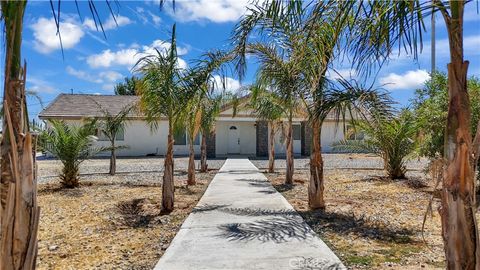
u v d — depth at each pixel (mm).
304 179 14922
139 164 22641
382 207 8859
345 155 28781
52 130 12859
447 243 2820
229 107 27016
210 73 9094
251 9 7004
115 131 17078
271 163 17844
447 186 2826
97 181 14680
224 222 7062
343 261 4961
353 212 8242
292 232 6266
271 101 13789
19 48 2602
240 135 31484
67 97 30047
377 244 5789
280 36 7215
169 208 8805
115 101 30641
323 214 8008
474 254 2723
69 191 12023
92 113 27828
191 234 6211
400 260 4992
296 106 10125
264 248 5387
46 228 7367
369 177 14984
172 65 8711
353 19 3404
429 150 10492
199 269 4570
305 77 8125
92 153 14672
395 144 13664
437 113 10172
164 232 6887
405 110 12453
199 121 13203
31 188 2611
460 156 2754
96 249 5883
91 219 8164
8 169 2551
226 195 10438
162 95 8789
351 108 6980
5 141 2566
